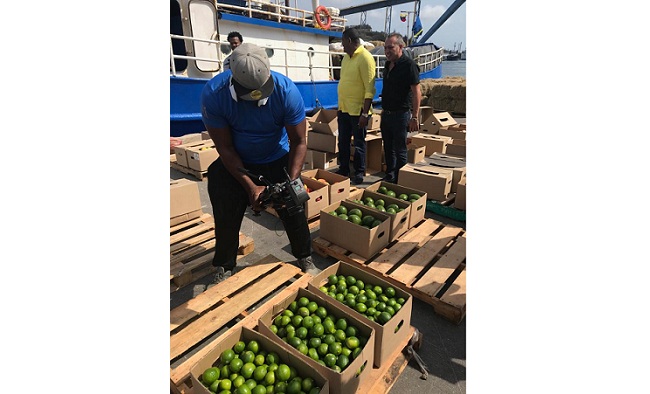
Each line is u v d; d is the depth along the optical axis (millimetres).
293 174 2818
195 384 1843
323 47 10359
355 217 3592
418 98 4965
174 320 2572
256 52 2352
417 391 2279
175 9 7930
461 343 2660
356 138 5520
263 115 2652
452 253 3439
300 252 3223
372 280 2699
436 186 4621
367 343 2088
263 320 2320
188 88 7293
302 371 1982
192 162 5824
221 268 3164
